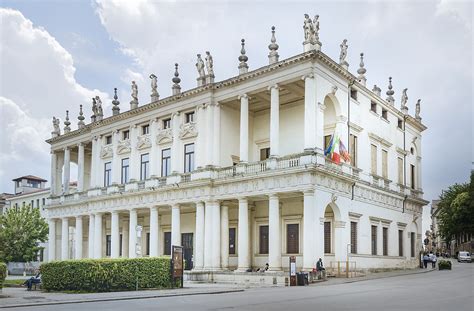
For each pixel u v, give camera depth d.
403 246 66.19
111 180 71.69
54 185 84.00
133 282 38.88
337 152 51.81
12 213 85.56
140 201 65.38
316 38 50.81
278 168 50.41
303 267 47.38
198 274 53.41
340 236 51.47
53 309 24.62
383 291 32.88
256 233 58.53
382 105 64.12
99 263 38.00
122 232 73.44
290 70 51.00
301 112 57.38
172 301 28.70
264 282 48.16
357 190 55.41
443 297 28.50
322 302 26.50
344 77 54.31
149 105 65.25
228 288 40.25
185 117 62.06
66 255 78.56
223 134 58.75
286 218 55.53
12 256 83.00
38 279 42.56
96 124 73.94
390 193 62.88
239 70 56.03
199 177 57.66
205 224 56.84
